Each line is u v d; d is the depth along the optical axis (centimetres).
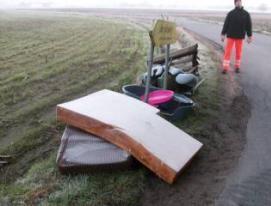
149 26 2938
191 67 1052
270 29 2719
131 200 477
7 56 1531
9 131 763
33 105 900
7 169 623
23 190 521
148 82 710
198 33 2392
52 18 3891
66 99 947
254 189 494
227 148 622
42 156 656
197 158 587
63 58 1476
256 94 921
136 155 514
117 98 628
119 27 2839
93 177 520
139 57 1459
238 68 1153
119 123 537
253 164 561
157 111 615
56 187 509
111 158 521
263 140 648
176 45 1767
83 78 1146
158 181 519
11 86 1061
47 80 1127
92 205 466
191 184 513
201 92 904
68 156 534
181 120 729
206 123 720
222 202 468
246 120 746
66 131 562
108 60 1404
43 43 1931
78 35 2300
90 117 539
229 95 903
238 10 1113
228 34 1121
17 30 2558
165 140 550
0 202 498
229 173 537
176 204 472
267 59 1405
